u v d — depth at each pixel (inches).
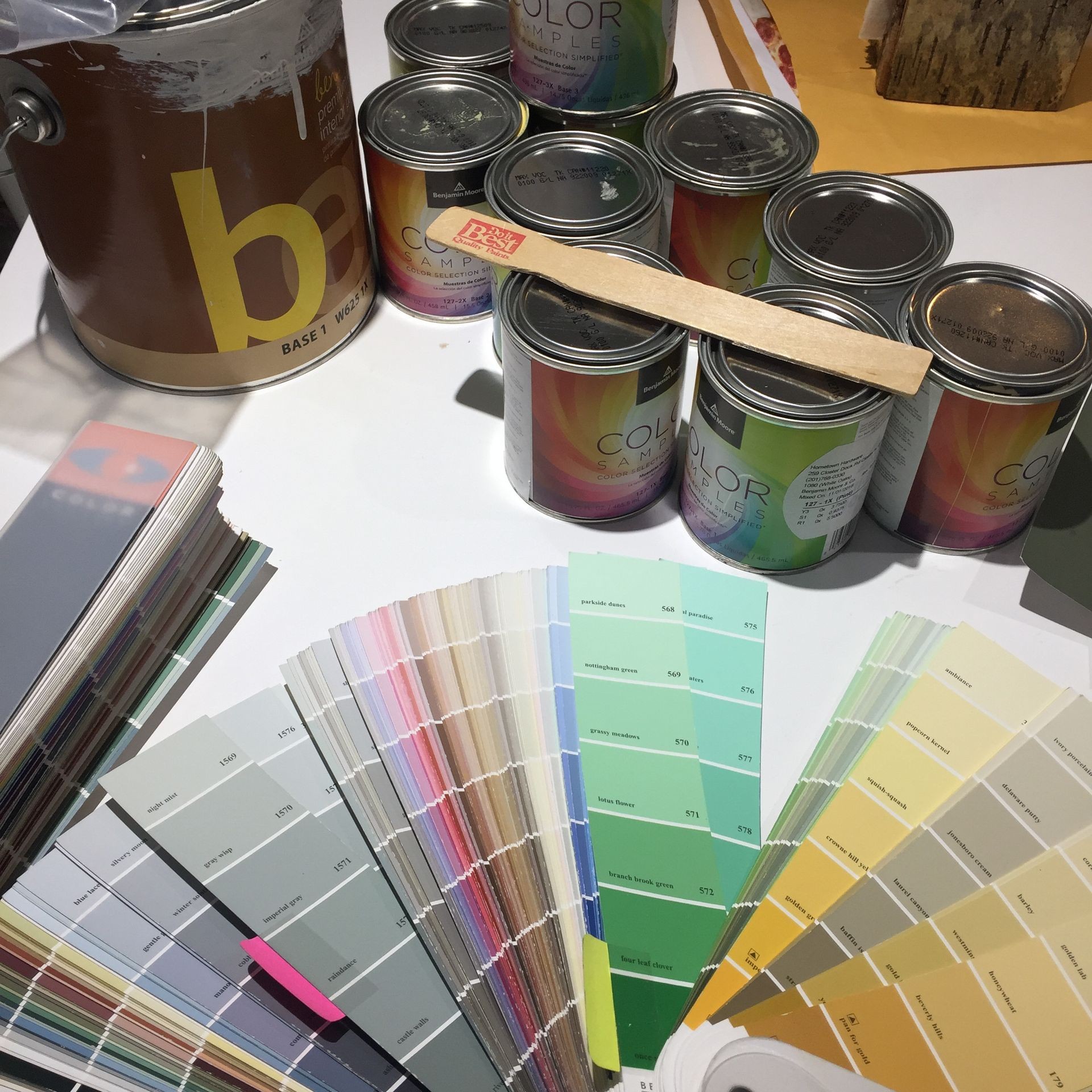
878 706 25.9
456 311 34.5
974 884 22.5
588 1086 20.8
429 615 27.2
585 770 24.8
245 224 27.7
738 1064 20.9
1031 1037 20.7
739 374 25.4
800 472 25.5
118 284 28.9
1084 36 37.9
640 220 29.3
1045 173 38.4
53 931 22.0
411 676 26.0
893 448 27.5
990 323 26.5
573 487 28.8
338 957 21.9
